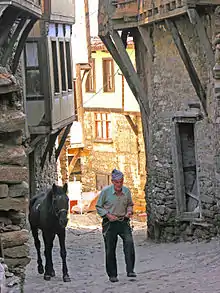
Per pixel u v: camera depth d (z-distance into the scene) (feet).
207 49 44.73
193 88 49.75
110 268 33.71
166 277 34.35
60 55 70.79
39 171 67.82
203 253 44.14
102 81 107.86
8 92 22.00
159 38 53.26
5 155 22.56
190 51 48.62
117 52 58.95
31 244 53.31
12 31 55.21
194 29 46.85
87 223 84.58
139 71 60.23
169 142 52.80
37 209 36.27
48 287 33.12
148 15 51.72
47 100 63.87
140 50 59.31
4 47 53.88
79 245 56.18
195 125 49.55
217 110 45.27
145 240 57.77
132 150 104.68
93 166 113.50
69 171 113.60
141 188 103.86
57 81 67.67
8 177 22.65
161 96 53.72
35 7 53.52
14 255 23.40
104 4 56.18
